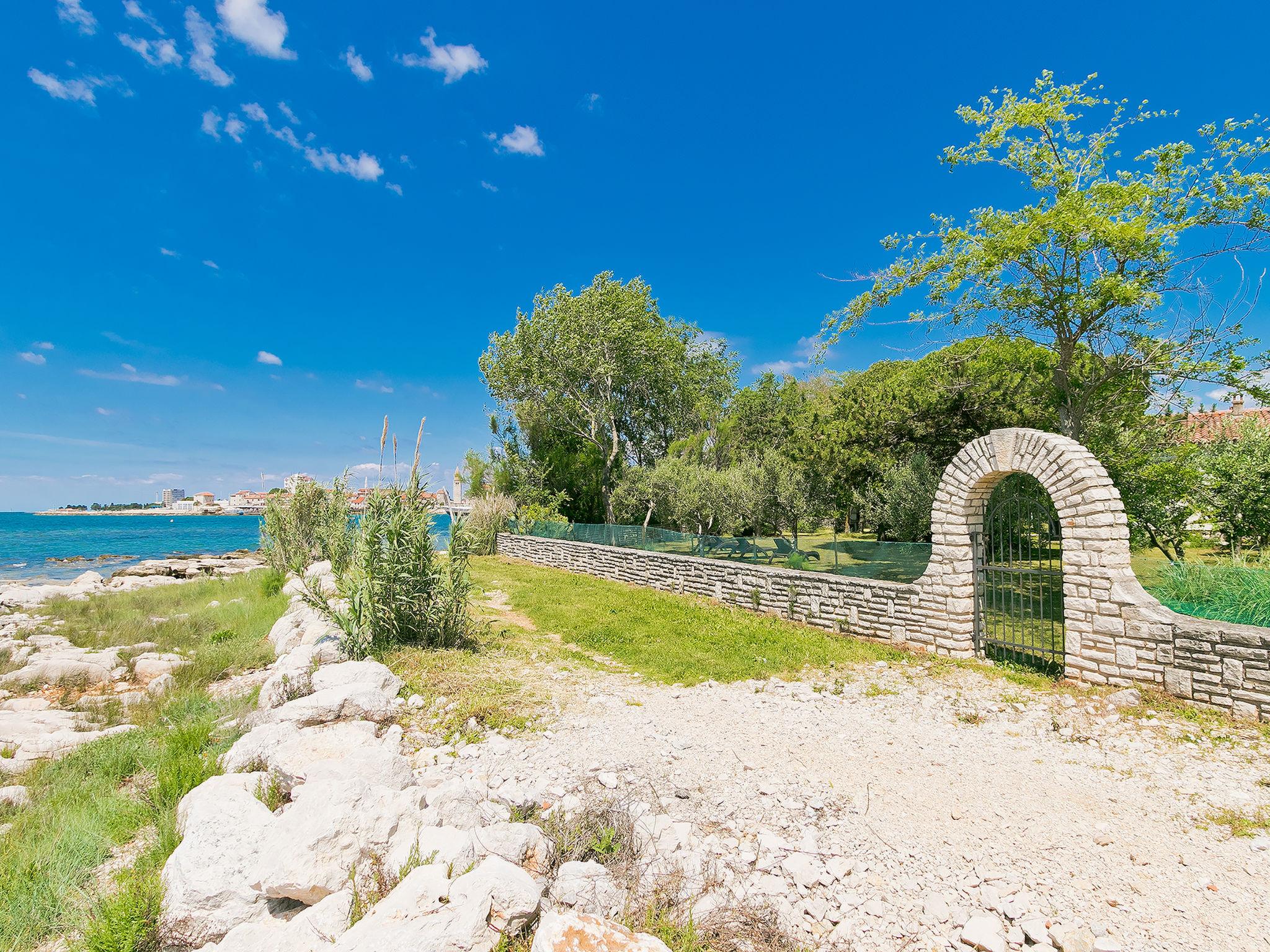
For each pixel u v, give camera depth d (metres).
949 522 9.70
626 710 7.55
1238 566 9.57
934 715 7.43
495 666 9.05
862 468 18.00
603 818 5.08
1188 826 4.92
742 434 34.34
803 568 15.69
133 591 23.09
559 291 34.47
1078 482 8.13
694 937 3.76
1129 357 12.98
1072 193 12.31
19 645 13.56
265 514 21.41
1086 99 12.84
